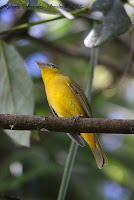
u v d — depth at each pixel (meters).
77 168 11.78
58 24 13.98
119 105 14.04
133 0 9.62
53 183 11.82
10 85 9.54
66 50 13.97
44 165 11.38
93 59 8.70
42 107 13.13
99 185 11.87
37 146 12.12
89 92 8.59
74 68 14.81
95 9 9.09
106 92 13.74
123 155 12.65
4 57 9.62
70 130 6.98
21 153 11.82
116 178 12.20
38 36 13.76
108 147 12.85
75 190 11.62
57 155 12.20
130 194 12.25
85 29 13.77
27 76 9.57
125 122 6.80
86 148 12.02
